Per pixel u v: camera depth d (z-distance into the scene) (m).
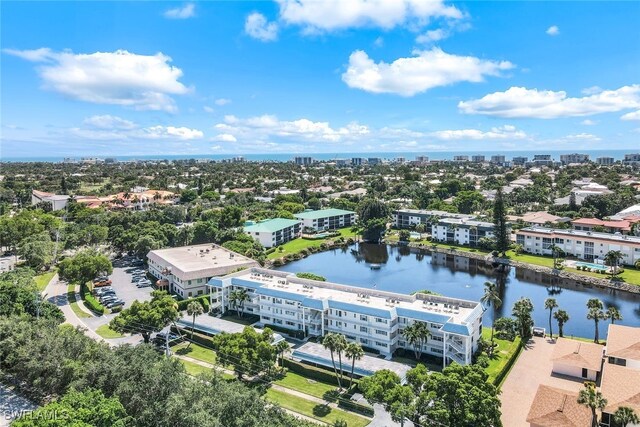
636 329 91.06
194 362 92.75
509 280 164.50
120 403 54.22
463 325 86.06
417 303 100.06
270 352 82.69
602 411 64.69
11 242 186.62
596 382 81.50
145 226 194.00
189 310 105.06
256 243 195.38
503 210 197.25
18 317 84.38
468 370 62.97
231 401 54.59
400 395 64.50
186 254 159.12
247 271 132.50
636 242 167.12
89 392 53.88
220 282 120.69
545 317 123.56
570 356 85.44
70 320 113.12
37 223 196.88
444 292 149.38
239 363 81.50
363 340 97.56
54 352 66.56
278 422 55.16
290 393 79.81
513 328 103.44
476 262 193.88
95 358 67.56
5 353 72.75
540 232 193.25
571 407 65.75
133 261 179.75
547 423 63.88
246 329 85.50
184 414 51.66
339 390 79.81
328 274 175.00
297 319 106.94
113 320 99.56
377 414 72.50
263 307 112.25
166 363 63.03
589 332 111.69
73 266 132.12
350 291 109.94
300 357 91.81
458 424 57.91
